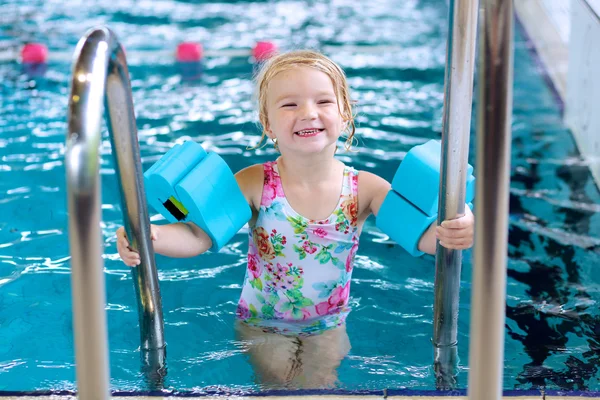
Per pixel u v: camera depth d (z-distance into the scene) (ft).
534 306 8.73
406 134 14.30
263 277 8.78
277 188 8.55
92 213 4.19
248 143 13.85
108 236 10.78
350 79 17.67
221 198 7.73
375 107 15.84
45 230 10.81
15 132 14.34
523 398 6.38
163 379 7.06
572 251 10.14
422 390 6.46
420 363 7.34
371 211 8.91
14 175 12.50
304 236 8.54
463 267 10.09
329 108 7.98
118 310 8.76
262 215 8.61
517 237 10.60
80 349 4.25
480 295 4.40
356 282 9.56
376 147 13.66
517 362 7.45
